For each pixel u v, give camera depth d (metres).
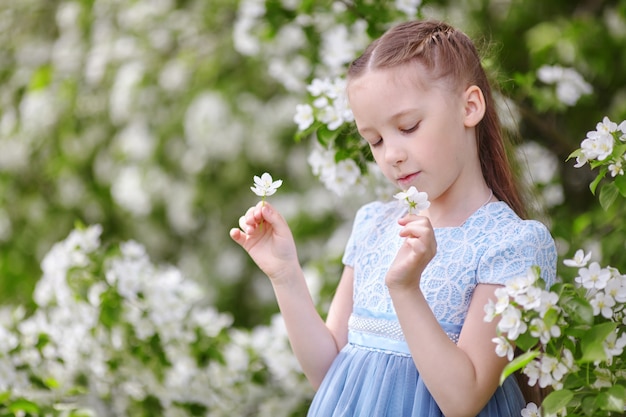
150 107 5.21
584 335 1.66
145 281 3.12
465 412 1.73
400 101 1.84
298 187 5.27
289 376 3.32
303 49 3.38
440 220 1.96
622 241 2.89
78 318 3.05
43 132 5.35
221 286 5.46
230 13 5.19
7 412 2.75
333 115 2.46
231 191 5.40
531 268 1.68
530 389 2.09
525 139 3.87
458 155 1.89
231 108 4.99
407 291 1.73
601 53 3.98
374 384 1.86
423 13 3.04
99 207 5.55
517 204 2.07
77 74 5.30
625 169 1.92
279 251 2.04
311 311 2.06
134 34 5.21
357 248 2.13
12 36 5.66
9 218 5.52
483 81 2.03
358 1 2.94
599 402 1.66
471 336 1.79
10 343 2.95
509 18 4.24
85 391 3.03
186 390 3.21
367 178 2.56
